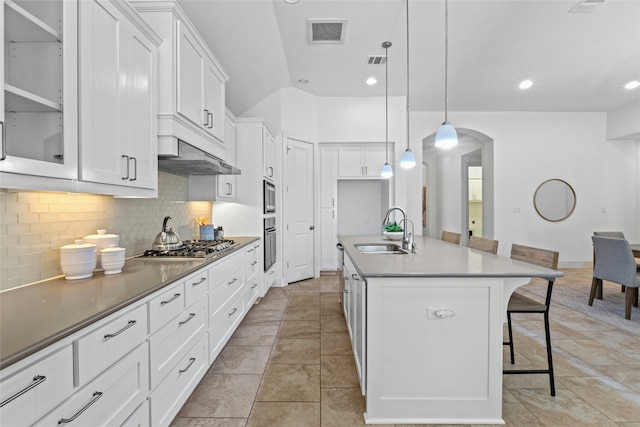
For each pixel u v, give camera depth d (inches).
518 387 81.7
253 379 86.0
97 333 41.9
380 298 68.4
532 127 235.6
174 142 78.6
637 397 77.3
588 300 153.1
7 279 53.0
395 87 191.9
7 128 48.4
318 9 116.0
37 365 33.1
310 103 204.7
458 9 116.1
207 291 81.8
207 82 97.5
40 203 59.4
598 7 114.5
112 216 80.4
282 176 187.5
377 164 217.5
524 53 149.0
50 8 48.3
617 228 238.4
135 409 50.6
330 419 70.0
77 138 51.0
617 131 228.7
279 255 187.6
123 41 62.9
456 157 299.1
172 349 62.8
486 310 68.5
